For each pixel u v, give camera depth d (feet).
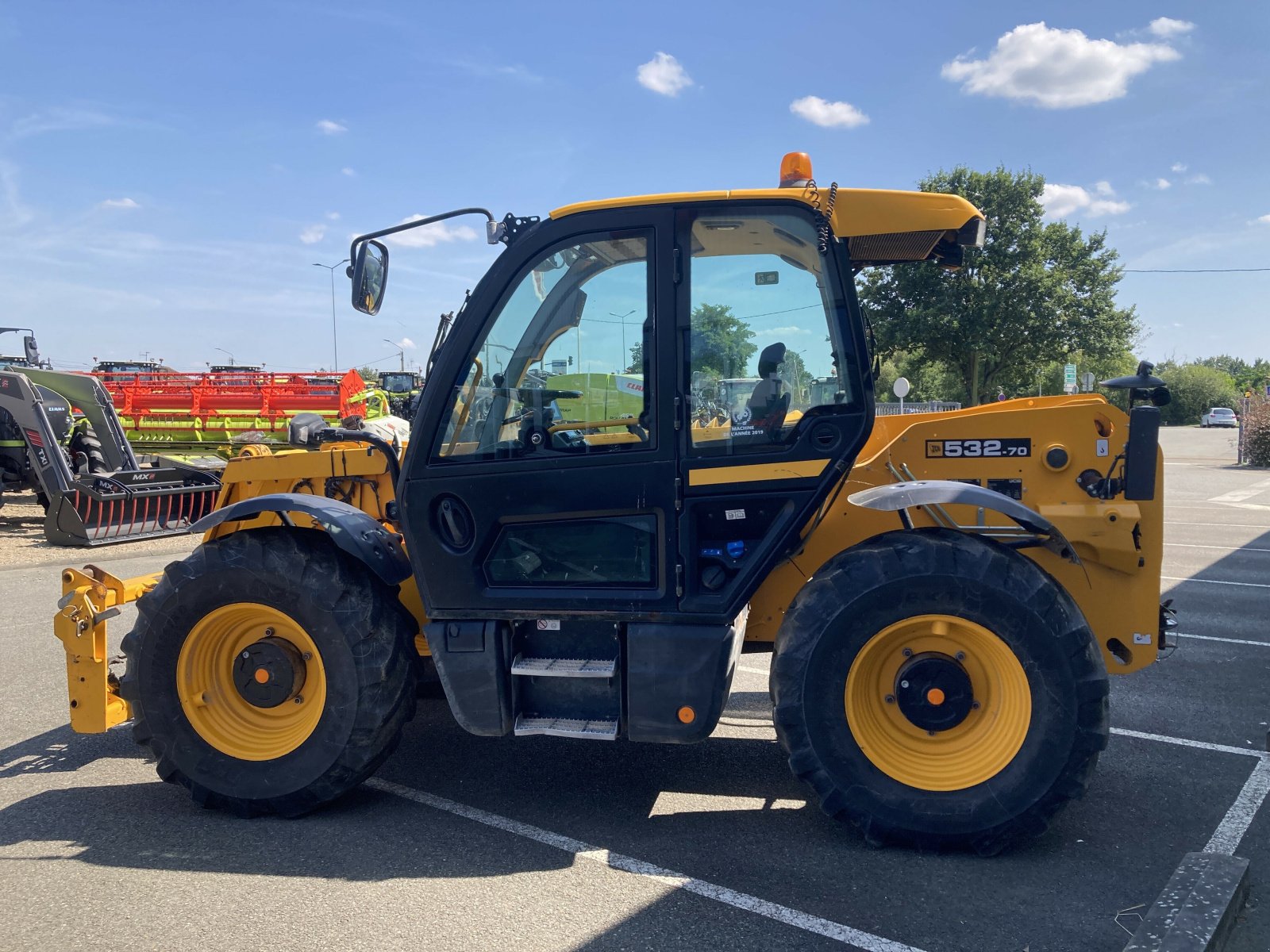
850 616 10.14
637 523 10.93
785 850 10.44
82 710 12.39
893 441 11.51
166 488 35.42
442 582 11.25
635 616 10.77
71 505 32.58
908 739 10.51
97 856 10.52
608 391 10.89
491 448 11.18
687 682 10.55
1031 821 9.95
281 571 11.30
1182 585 26.61
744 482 10.63
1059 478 11.15
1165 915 8.34
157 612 11.59
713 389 10.75
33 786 12.72
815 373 10.71
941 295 89.51
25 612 23.97
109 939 8.71
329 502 11.95
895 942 8.50
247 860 10.38
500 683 11.07
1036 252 89.92
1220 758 13.25
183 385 57.93
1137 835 10.78
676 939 8.59
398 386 64.80
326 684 11.30
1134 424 10.89
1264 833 10.81
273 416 55.83
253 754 11.53
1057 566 11.21
